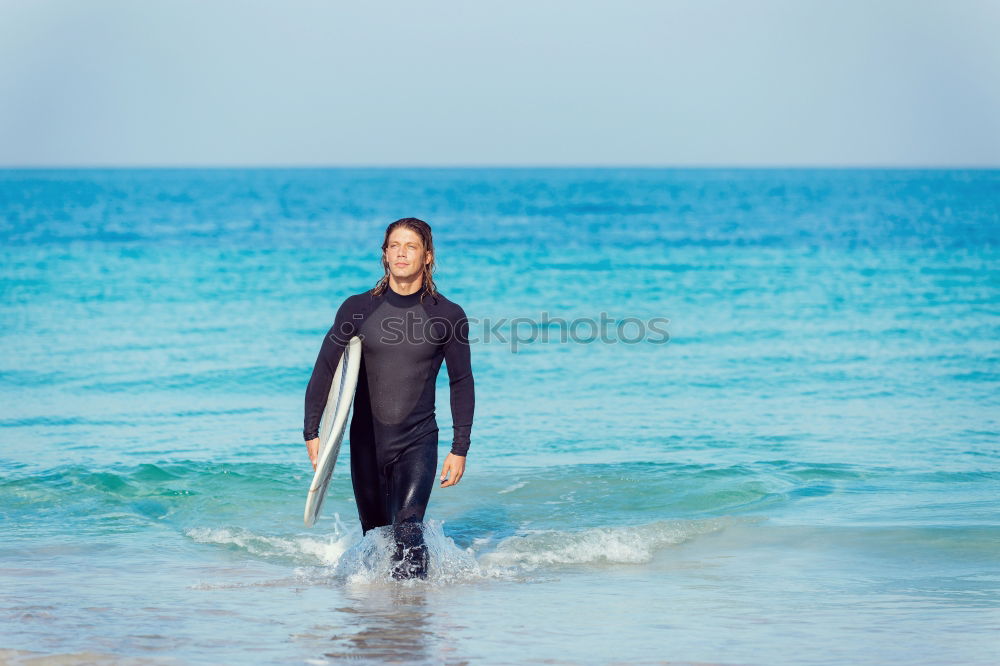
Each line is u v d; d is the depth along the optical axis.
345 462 21.47
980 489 19.06
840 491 18.98
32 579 13.12
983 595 12.41
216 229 112.38
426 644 10.31
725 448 23.00
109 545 15.34
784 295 56.00
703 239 102.38
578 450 22.86
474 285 61.53
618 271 70.06
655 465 21.08
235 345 38.38
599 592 12.72
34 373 32.22
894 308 50.31
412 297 13.92
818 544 15.27
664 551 15.14
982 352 37.47
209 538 15.84
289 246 89.25
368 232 109.00
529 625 11.09
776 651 10.08
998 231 110.56
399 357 13.76
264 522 17.09
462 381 14.12
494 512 17.78
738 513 17.44
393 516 14.08
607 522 17.08
